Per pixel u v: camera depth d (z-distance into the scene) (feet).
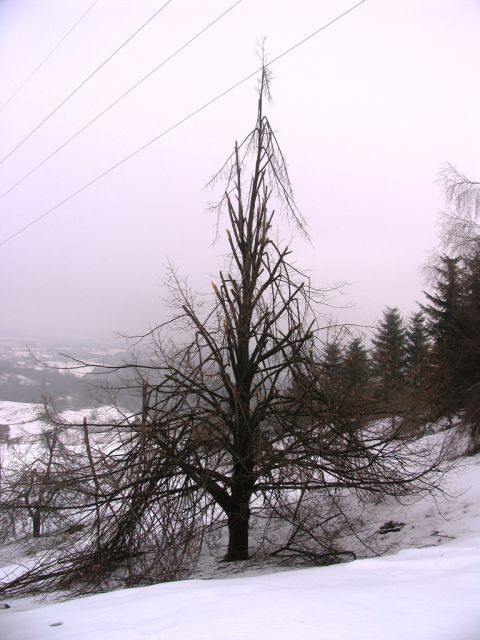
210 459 35.76
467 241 65.16
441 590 14.43
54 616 16.58
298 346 36.47
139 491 33.37
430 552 22.27
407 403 38.04
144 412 32.96
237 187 39.29
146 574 31.99
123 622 14.29
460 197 64.90
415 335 77.00
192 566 37.47
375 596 14.30
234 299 37.83
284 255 37.96
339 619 12.53
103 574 33.17
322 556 36.01
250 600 14.99
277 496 36.45
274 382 37.04
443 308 69.10
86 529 35.06
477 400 54.39
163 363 36.27
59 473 33.78
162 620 13.87
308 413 36.01
